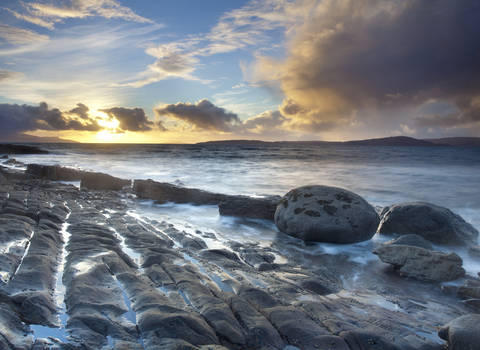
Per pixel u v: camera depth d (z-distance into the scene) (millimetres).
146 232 6371
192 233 7293
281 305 3395
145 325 2744
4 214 6242
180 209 10578
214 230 8008
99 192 12977
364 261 6027
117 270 3979
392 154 66125
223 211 9664
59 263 4227
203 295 3387
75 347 2398
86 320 2750
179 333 2625
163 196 11930
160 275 3961
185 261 4773
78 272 3764
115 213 8383
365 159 45500
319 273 5129
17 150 54469
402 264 5430
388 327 3178
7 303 2898
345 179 20500
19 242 4703
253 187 16688
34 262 3887
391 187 17234
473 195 14695
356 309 3734
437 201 13312
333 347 2689
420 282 5074
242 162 37625
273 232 7910
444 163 35844
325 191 7684
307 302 3531
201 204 11266
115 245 5211
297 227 7203
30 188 12086
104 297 3252
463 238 7008
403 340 2893
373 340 2803
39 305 2914
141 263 4539
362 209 7137
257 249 6191
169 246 5797
